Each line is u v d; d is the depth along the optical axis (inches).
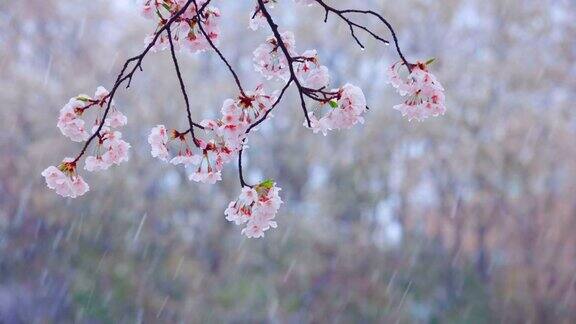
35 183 637.9
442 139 725.3
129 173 655.8
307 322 641.6
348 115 115.7
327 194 724.0
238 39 802.8
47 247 625.3
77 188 124.2
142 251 641.6
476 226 724.7
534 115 726.5
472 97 727.7
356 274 682.8
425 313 672.4
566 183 716.0
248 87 752.3
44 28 720.3
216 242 677.3
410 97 123.0
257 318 629.0
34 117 658.8
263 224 124.6
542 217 709.9
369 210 732.7
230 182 711.7
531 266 692.7
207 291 639.1
